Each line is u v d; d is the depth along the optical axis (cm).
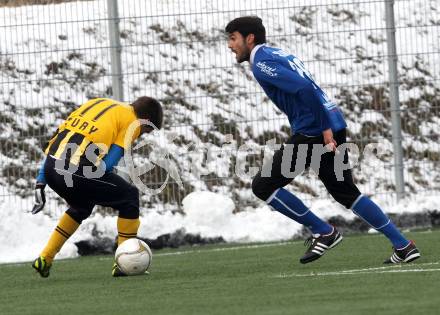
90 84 5222
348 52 5250
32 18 5262
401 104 5278
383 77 5150
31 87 5075
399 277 2402
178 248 3941
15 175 4456
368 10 5450
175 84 5141
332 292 2173
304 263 2772
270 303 2047
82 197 2742
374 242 3603
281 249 3559
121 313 2019
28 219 3978
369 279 2391
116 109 2747
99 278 2792
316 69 5084
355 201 2769
